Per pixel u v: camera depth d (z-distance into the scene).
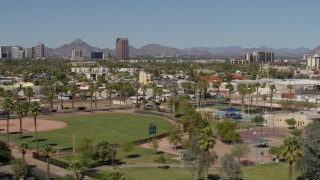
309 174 117.69
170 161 155.62
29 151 170.25
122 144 165.75
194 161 124.06
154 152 171.62
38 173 133.62
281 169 138.88
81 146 156.38
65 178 119.12
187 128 197.38
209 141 116.94
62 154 163.50
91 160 149.38
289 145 105.81
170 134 184.88
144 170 141.25
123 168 144.50
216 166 144.25
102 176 121.56
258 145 182.50
